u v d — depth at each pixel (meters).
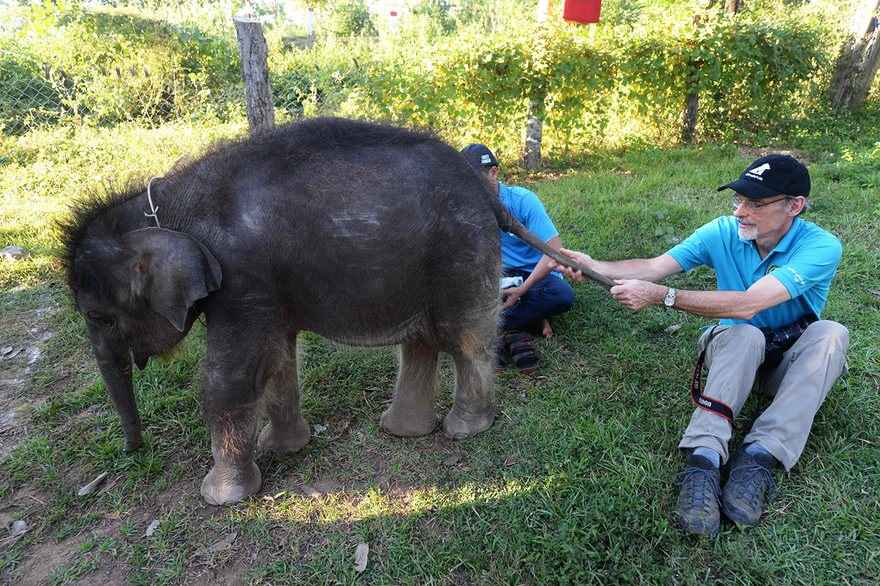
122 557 2.47
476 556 2.36
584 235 5.09
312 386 3.44
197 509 2.67
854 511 2.43
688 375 3.34
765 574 2.21
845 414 2.90
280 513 2.62
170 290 2.22
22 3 8.69
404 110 6.84
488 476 2.76
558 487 2.63
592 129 8.55
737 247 2.86
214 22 10.05
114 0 10.27
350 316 2.53
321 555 2.42
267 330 2.45
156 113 8.69
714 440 2.54
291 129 2.45
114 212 2.44
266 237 2.32
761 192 2.53
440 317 2.64
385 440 3.03
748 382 2.60
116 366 2.60
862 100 10.27
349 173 2.36
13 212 5.77
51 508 2.71
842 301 3.89
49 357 3.79
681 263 3.04
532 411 3.13
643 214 5.43
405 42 9.43
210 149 2.50
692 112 8.61
